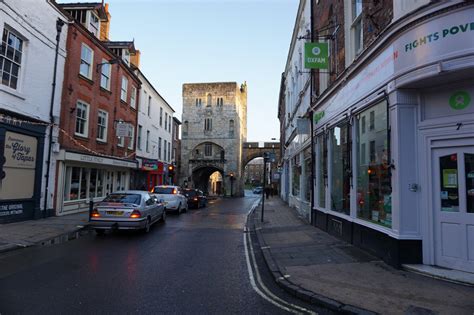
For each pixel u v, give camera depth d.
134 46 23.22
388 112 6.66
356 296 4.82
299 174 18.64
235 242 9.86
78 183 16.30
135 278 5.91
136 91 23.80
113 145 19.62
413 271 5.89
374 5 7.67
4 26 10.99
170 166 27.50
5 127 11.05
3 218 11.18
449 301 4.58
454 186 5.86
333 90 10.26
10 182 11.48
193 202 22.75
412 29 5.96
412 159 6.26
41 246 8.69
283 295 5.19
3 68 11.02
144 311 4.41
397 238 6.18
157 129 29.38
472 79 5.71
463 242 5.68
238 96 53.59
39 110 12.85
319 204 12.35
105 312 4.34
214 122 52.25
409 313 4.21
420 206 6.18
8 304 4.55
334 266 6.51
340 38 10.27
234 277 6.14
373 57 7.38
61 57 14.33
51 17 13.55
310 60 10.36
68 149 14.48
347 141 9.06
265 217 15.98
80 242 9.30
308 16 15.64
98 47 17.58
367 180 8.02
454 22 5.41
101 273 6.18
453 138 5.88
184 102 53.41
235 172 50.84
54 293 5.03
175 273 6.31
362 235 7.94
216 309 4.54
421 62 5.76
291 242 9.28
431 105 6.22
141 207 10.75
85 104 16.39
